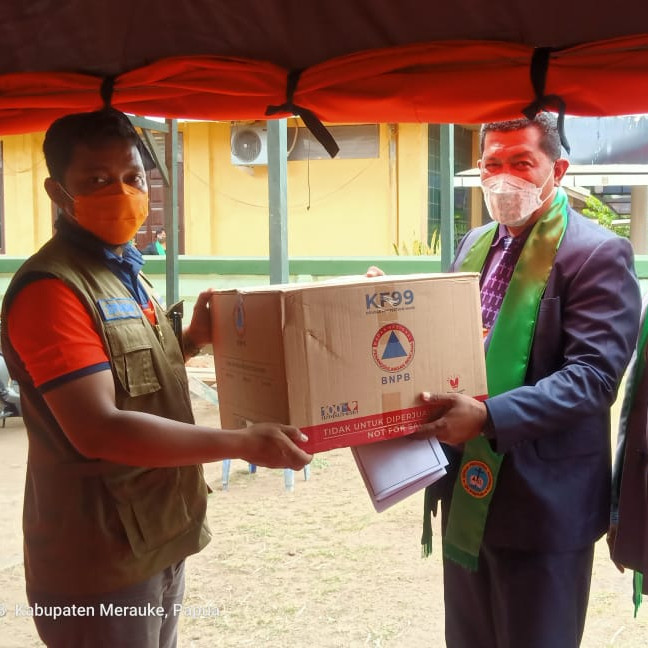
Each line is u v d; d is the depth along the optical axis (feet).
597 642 11.32
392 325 6.05
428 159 41.27
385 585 13.34
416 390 6.17
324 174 42.22
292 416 5.69
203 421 26.07
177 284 25.12
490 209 7.42
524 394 6.51
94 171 6.26
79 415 5.65
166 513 6.40
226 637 11.59
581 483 7.07
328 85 7.14
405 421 6.13
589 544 7.14
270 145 19.02
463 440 6.35
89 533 6.09
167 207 24.93
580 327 6.83
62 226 6.41
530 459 6.99
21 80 7.64
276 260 19.25
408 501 17.84
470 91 6.89
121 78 7.50
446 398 6.23
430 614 12.25
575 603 7.11
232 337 6.48
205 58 7.30
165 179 24.70
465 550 7.22
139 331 6.30
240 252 43.88
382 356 6.01
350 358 5.89
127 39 7.25
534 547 6.95
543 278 7.07
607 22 6.44
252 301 6.03
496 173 7.32
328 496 18.31
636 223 30.37
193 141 43.55
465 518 7.22
